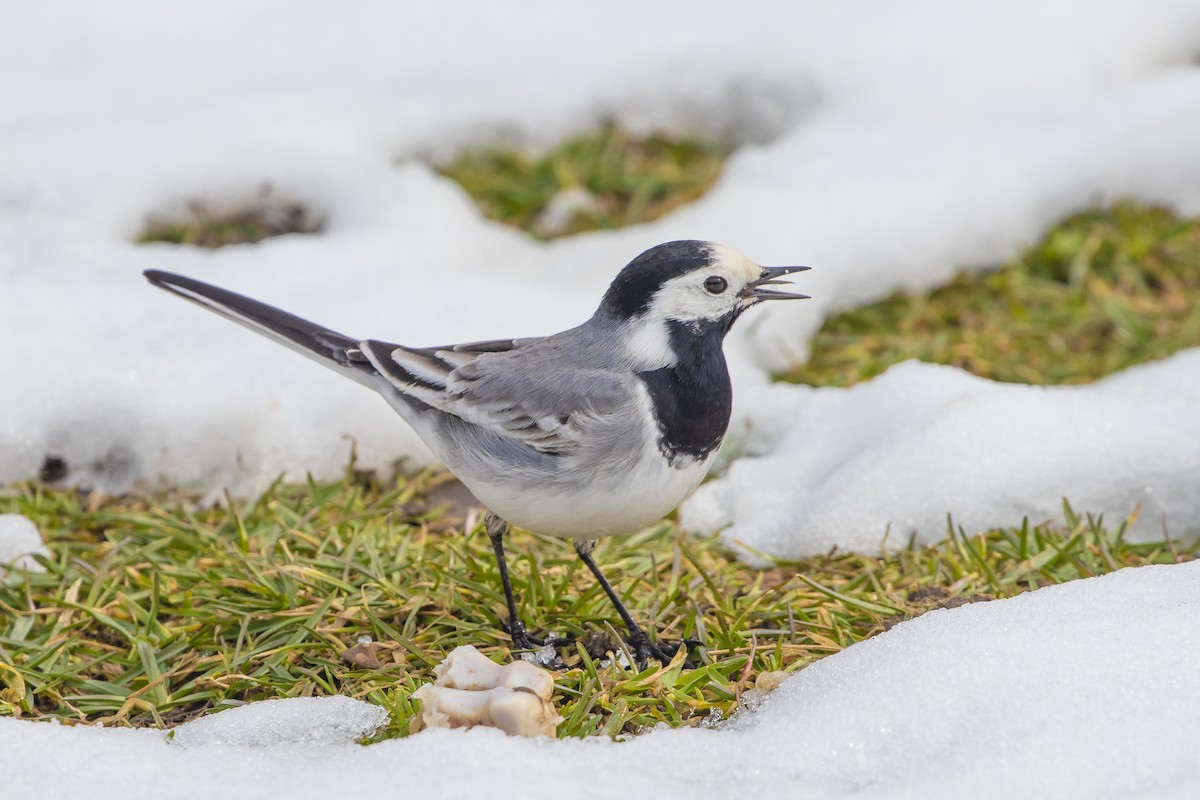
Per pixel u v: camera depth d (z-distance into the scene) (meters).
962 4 17.30
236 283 13.32
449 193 15.22
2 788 7.21
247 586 9.61
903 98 16.22
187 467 11.32
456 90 16.58
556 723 7.86
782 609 9.38
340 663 8.89
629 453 8.75
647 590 9.95
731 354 12.96
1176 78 16.11
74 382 11.45
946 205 14.36
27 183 14.97
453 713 7.69
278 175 15.27
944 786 6.89
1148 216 14.61
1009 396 11.24
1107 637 7.85
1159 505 10.55
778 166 15.33
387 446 11.68
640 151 16.30
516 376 9.07
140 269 13.62
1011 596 9.25
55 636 9.16
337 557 9.97
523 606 9.61
